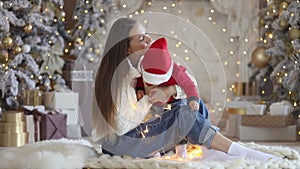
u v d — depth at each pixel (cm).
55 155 310
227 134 614
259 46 651
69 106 562
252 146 356
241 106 606
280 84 614
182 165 292
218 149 321
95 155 328
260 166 303
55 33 599
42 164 302
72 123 562
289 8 592
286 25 598
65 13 649
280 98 614
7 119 471
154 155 324
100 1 638
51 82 602
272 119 568
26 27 566
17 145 467
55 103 556
